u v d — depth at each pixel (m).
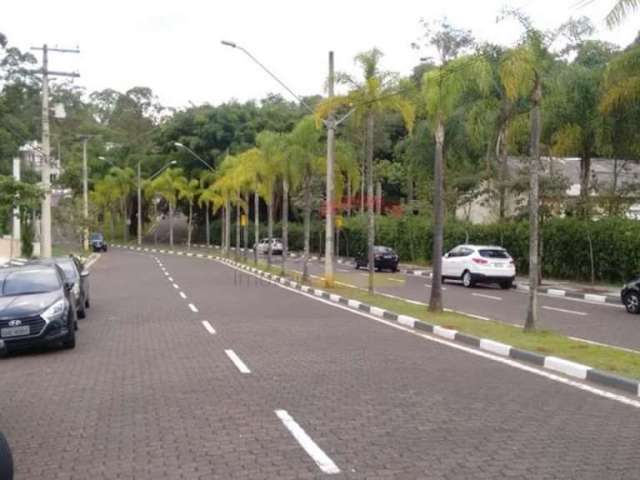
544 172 32.00
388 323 17.25
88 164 90.75
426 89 18.45
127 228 92.75
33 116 67.31
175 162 78.00
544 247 32.41
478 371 10.94
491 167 38.34
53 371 11.22
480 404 8.69
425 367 11.27
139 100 118.44
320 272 39.50
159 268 43.94
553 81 28.25
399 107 24.36
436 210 18.69
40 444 7.13
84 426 7.78
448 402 8.79
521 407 8.54
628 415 8.16
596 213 31.89
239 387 9.69
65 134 99.81
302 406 8.56
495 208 44.81
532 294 14.71
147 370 11.07
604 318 18.47
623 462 6.37
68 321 13.20
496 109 30.80
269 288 28.75
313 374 10.62
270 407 8.52
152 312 19.66
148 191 80.38
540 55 15.23
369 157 24.70
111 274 37.94
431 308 18.53
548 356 11.55
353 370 10.97
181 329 16.00
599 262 29.52
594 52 31.94
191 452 6.75
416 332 15.61
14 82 64.81
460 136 41.72
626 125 28.34
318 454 6.62
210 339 14.41
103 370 11.16
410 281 32.66
